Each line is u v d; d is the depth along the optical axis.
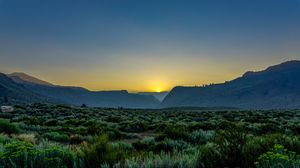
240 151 6.29
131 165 6.04
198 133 15.95
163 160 6.22
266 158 5.33
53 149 6.93
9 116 44.81
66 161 6.81
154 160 6.25
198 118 45.59
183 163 6.17
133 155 6.95
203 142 13.73
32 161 6.32
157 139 15.14
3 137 12.62
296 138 7.75
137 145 13.27
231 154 6.28
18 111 59.81
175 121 38.09
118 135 20.16
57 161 6.43
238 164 6.16
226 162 6.17
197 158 6.30
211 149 6.55
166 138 14.11
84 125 29.78
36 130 23.16
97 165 6.70
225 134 6.88
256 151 6.55
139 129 26.34
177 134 15.24
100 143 7.65
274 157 5.15
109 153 7.07
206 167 6.12
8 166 6.05
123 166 6.20
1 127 19.20
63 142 16.42
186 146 12.51
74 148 9.02
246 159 6.20
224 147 6.39
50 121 30.27
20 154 6.43
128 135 21.17
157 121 38.41
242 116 51.00
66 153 7.06
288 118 44.56
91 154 6.95
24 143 8.26
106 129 20.92
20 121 31.39
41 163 6.31
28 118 33.34
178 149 12.09
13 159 6.29
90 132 20.92
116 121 39.72
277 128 19.14
